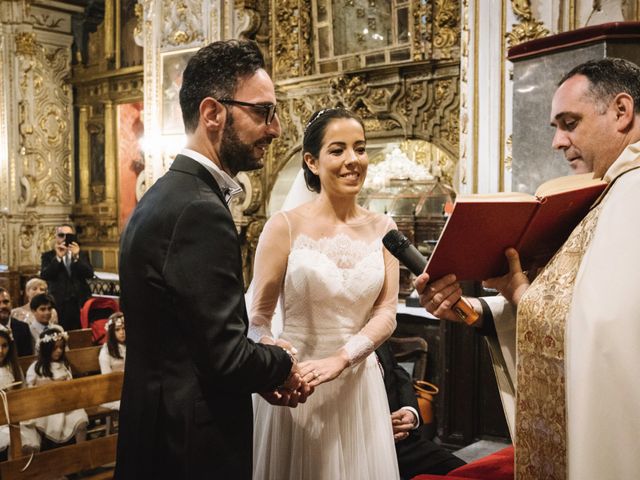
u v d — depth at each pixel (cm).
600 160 166
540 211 159
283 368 182
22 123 975
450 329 484
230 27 707
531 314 164
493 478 216
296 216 226
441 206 596
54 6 979
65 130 1016
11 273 959
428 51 625
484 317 192
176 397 173
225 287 171
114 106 979
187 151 186
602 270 146
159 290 172
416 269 186
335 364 203
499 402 473
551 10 449
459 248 164
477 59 483
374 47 664
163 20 742
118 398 342
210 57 184
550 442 159
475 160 486
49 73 995
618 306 141
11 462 309
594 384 141
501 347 191
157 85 746
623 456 140
